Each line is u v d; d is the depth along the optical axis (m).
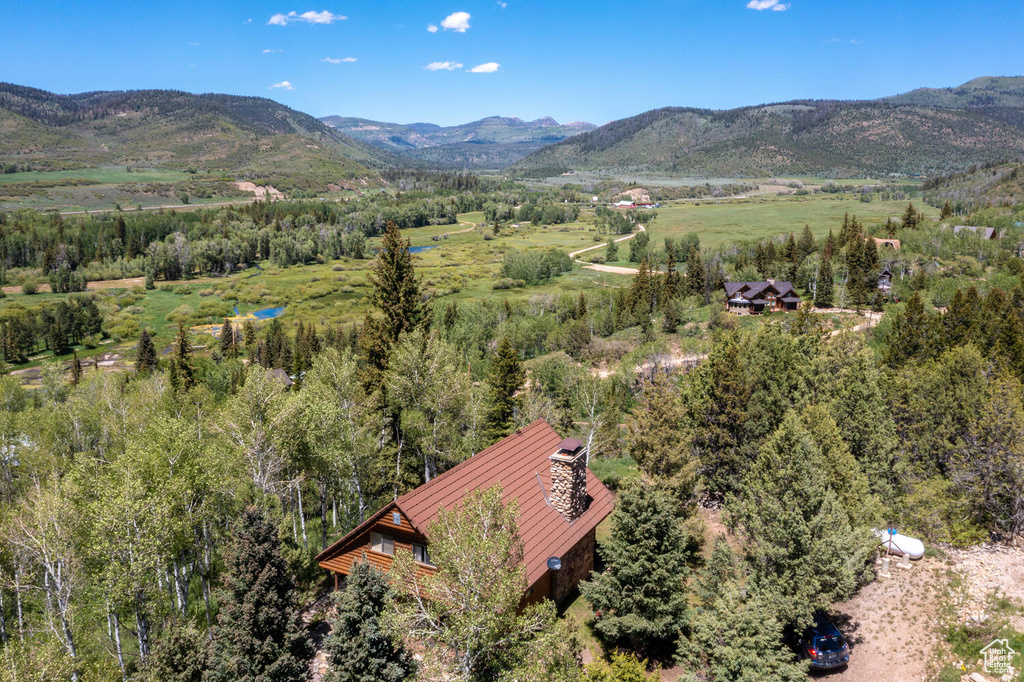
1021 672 22.66
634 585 24.72
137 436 44.97
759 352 45.22
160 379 74.81
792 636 25.70
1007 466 30.55
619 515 25.03
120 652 27.98
